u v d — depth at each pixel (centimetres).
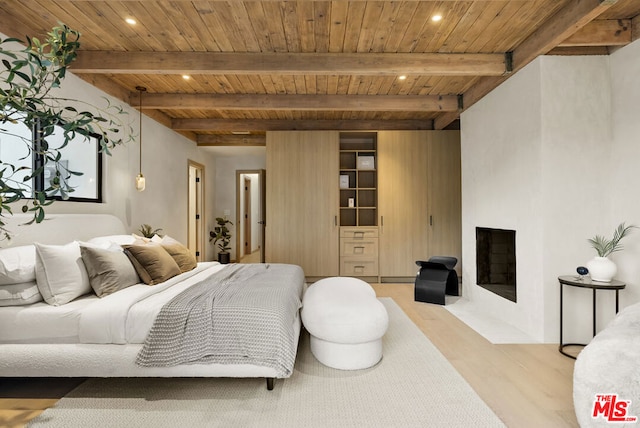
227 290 252
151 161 498
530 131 317
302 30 296
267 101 454
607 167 301
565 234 301
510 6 259
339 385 228
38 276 228
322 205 565
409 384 229
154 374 213
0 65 263
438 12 268
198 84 417
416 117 564
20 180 279
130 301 227
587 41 279
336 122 575
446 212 566
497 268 378
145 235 442
